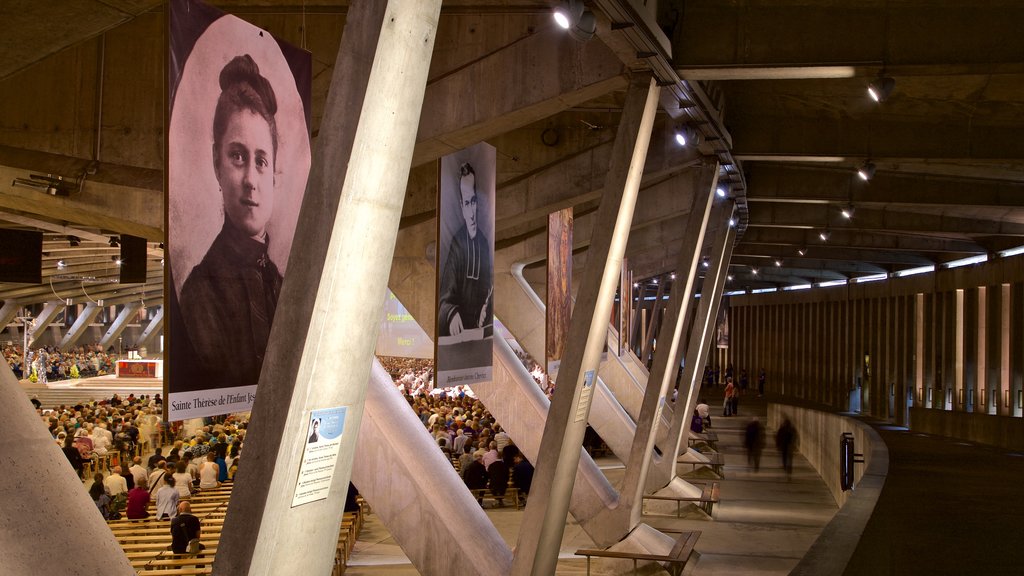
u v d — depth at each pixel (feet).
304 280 15.78
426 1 16.20
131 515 44.52
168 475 44.47
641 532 44.70
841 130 48.39
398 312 66.18
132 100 37.88
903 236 90.22
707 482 69.82
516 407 47.60
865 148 48.11
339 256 15.84
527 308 62.39
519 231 62.49
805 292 152.97
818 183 62.95
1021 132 46.80
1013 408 82.99
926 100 44.37
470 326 29.71
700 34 33.04
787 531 53.67
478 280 30.17
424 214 48.39
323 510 17.54
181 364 16.74
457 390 113.50
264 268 18.29
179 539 35.55
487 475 61.77
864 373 128.26
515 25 34.73
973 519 30.53
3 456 11.87
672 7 32.45
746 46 32.86
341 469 17.78
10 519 11.53
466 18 34.55
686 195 63.10
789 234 91.97
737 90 45.24
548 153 50.88
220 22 17.08
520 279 63.00
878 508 24.80
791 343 161.48
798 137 48.70
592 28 25.86
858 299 130.93
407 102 16.39
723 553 47.42
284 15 37.09
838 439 67.26
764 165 63.41
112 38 37.93
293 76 18.76
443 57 34.88
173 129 16.26
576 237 69.15
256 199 18.02
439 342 27.78
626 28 27.94
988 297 90.07
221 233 17.33
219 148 17.16
